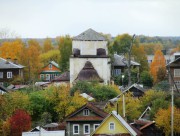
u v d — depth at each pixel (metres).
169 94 161.00
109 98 182.88
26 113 140.38
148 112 151.50
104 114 134.12
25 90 189.88
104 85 190.38
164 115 135.12
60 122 149.62
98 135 121.00
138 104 158.88
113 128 121.00
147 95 163.00
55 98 156.00
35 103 154.88
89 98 173.12
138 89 177.75
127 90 177.88
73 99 156.12
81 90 184.50
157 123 134.75
